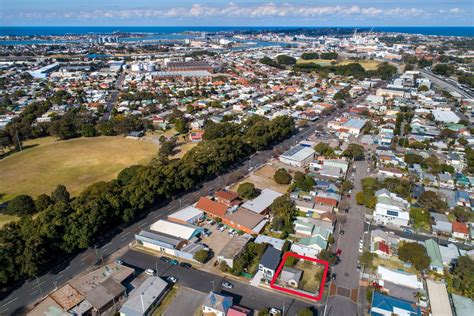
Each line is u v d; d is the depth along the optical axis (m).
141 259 75.56
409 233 85.12
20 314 60.34
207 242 81.88
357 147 131.50
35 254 67.38
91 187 93.50
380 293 63.25
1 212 95.25
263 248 75.19
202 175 113.06
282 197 93.94
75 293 63.12
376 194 98.38
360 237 83.00
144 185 93.44
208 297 60.81
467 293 64.38
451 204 97.06
